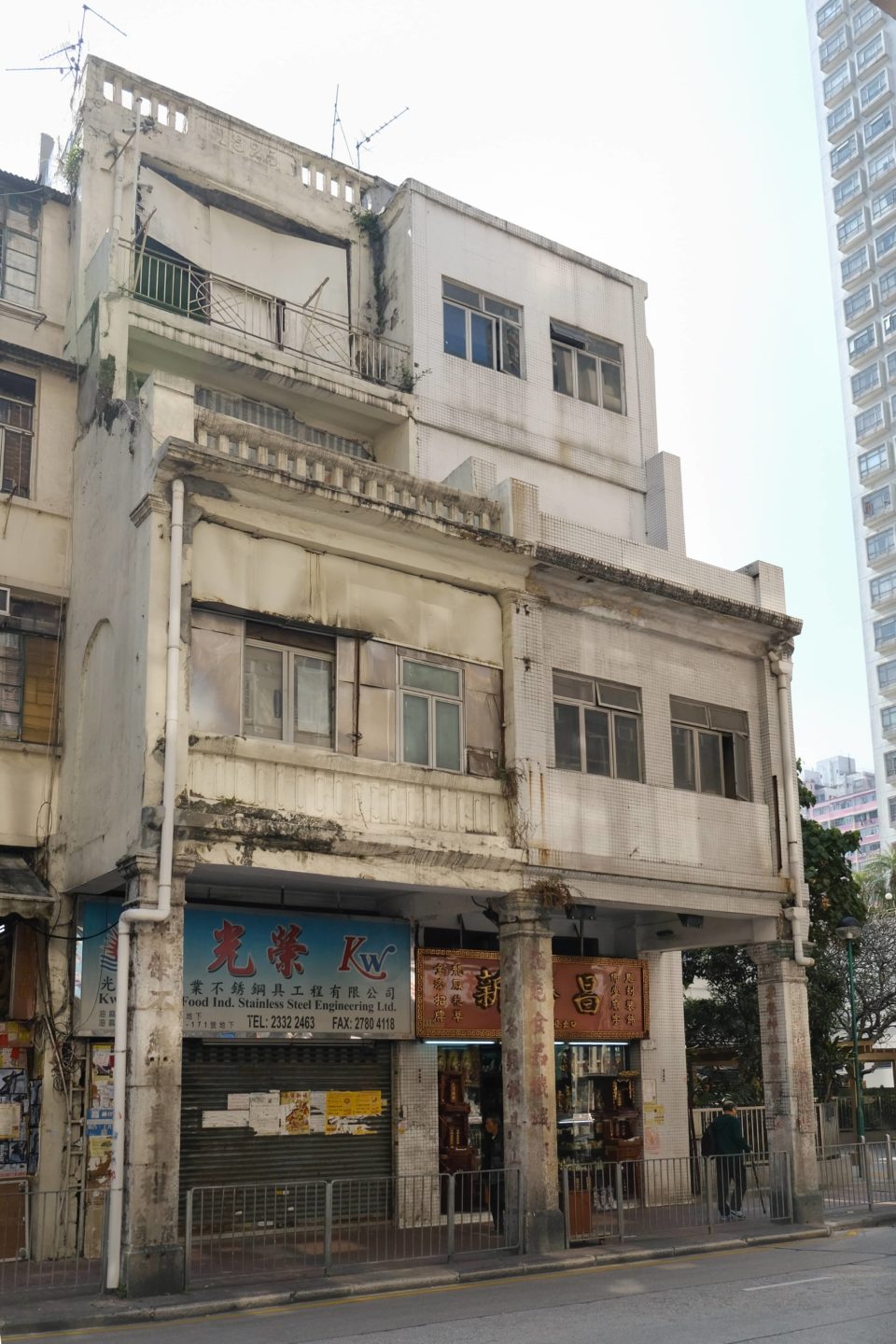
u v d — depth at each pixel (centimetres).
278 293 1950
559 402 2086
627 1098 1911
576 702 1653
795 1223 1612
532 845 1525
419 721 1499
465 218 2055
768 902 1759
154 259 1806
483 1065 1784
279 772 1352
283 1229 1343
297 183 2022
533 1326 952
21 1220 1362
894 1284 1141
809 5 8812
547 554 1605
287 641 1416
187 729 1293
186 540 1338
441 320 1978
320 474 1478
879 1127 3278
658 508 2133
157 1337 938
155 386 1376
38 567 1590
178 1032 1209
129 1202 1145
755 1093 2672
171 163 1877
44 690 1557
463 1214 1513
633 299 2259
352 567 1479
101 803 1373
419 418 1900
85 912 1458
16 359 1636
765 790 1836
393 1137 1656
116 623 1399
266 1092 1570
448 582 1565
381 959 1661
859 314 8075
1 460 1602
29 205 1745
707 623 1809
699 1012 2775
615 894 1592
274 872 1340
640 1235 1490
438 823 1467
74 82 1823
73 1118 1404
